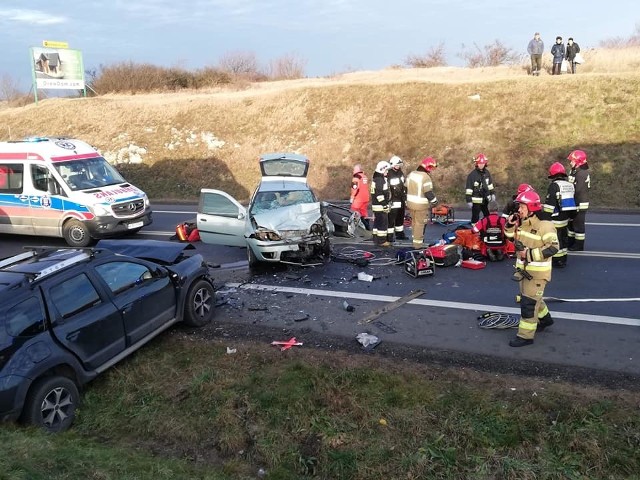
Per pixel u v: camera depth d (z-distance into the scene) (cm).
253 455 464
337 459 441
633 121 1733
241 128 2297
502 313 704
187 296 696
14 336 477
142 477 400
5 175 1280
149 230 1412
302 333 677
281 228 940
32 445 419
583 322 672
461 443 450
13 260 590
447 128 1952
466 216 1429
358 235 1190
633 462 417
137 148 2305
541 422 464
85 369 539
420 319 707
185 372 588
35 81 2995
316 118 2214
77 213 1216
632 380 525
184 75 3512
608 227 1194
